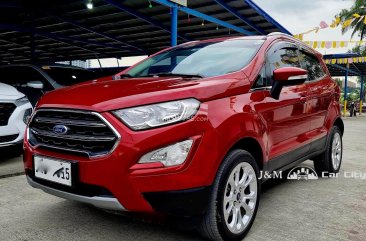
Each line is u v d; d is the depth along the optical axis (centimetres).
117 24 1141
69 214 293
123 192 206
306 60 398
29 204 315
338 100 455
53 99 241
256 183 268
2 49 1677
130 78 293
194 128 214
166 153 207
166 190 206
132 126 207
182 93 219
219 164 225
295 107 331
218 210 227
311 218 300
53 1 958
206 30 1197
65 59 1941
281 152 310
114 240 246
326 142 424
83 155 218
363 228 280
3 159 487
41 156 239
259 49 305
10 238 246
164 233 258
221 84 245
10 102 440
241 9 988
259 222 288
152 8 958
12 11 1038
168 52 364
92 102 217
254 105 265
